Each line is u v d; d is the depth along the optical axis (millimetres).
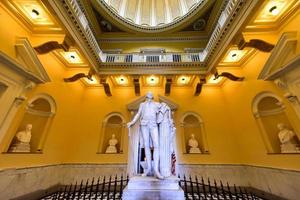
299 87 5582
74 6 6574
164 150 4566
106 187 9109
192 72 9953
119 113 11039
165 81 10625
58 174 9039
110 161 9844
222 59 8367
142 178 4215
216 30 8148
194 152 10102
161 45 12883
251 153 8742
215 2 11047
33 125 8117
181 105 11125
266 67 6320
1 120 5691
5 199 5809
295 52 5477
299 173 5918
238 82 9406
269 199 7219
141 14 14914
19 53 5848
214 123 10641
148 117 4781
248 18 5879
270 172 7312
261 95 7703
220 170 9508
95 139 10391
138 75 10172
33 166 7250
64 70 9164
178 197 3846
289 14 5727
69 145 10047
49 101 8219
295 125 6234
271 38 6387
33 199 6871
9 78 5551
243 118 9242
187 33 13102
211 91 11383
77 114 10703
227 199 7160
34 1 5430
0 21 5211
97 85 11406
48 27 6551
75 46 7418
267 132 7996
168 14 14852
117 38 13141
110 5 12797
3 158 5918
